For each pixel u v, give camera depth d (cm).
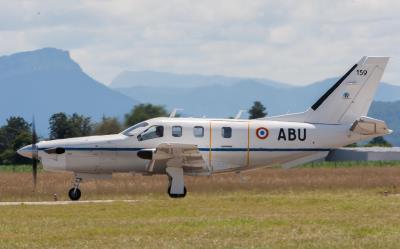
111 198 5944
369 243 3466
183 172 5950
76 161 5909
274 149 6084
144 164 5938
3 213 4641
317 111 6209
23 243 3541
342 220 4162
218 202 5109
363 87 6222
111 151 5903
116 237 3678
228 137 6000
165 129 5925
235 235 3697
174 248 3394
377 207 4722
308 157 6184
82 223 4156
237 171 6172
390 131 6159
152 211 4669
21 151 5956
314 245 3434
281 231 3803
